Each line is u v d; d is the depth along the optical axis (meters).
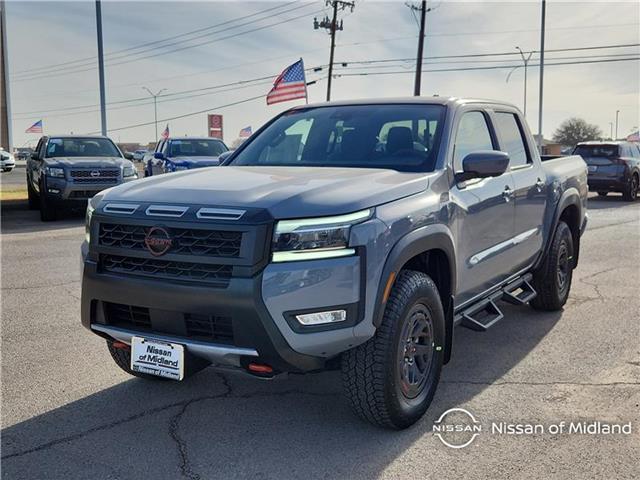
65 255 9.70
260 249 3.19
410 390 3.76
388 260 3.44
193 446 3.60
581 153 20.77
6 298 6.96
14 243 10.90
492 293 5.21
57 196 13.84
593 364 4.90
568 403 4.16
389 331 3.49
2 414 4.02
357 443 3.62
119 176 14.30
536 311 6.49
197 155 18.02
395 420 3.65
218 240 3.28
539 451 3.51
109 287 3.59
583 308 6.58
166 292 3.38
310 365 3.41
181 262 3.37
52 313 6.37
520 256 5.44
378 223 3.41
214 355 3.38
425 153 4.35
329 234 3.25
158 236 3.41
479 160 4.16
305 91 22.28
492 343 5.45
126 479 3.24
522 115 5.93
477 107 5.04
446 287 4.17
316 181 3.71
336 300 3.25
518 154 5.66
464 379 4.61
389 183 3.75
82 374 4.72
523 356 5.11
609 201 20.66
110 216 3.62
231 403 4.21
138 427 3.85
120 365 4.43
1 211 16.77
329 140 4.75
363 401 3.55
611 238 11.70
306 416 4.00
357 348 3.51
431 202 3.90
